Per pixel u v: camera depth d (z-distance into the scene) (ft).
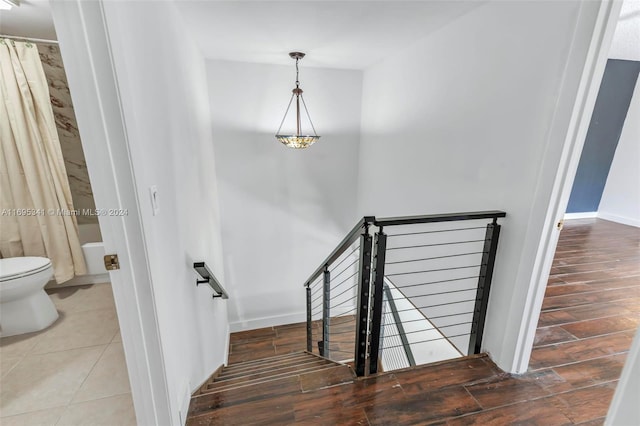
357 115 12.03
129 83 3.08
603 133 13.44
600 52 3.88
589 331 6.46
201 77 9.00
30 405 5.00
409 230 8.71
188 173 6.19
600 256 10.28
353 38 7.73
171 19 5.27
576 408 4.70
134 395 3.85
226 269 12.58
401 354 10.11
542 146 4.56
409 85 8.44
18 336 6.70
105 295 8.57
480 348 5.98
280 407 4.79
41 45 8.20
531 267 4.86
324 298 8.26
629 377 1.64
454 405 4.77
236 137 11.13
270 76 10.80
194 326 5.79
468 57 6.11
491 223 5.41
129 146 2.99
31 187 7.82
